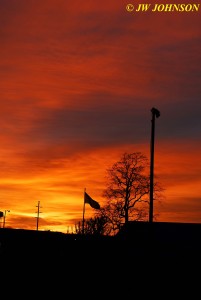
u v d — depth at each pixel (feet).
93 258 147.43
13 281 125.70
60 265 148.25
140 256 149.79
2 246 169.68
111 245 152.76
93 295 104.12
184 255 163.43
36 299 95.71
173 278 138.72
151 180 116.26
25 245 169.37
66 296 101.14
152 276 134.10
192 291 120.88
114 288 115.96
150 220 117.19
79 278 130.21
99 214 192.13
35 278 132.16
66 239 158.81
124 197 194.80
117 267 140.15
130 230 164.86
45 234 171.94
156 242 165.78
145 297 106.52
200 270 153.17
